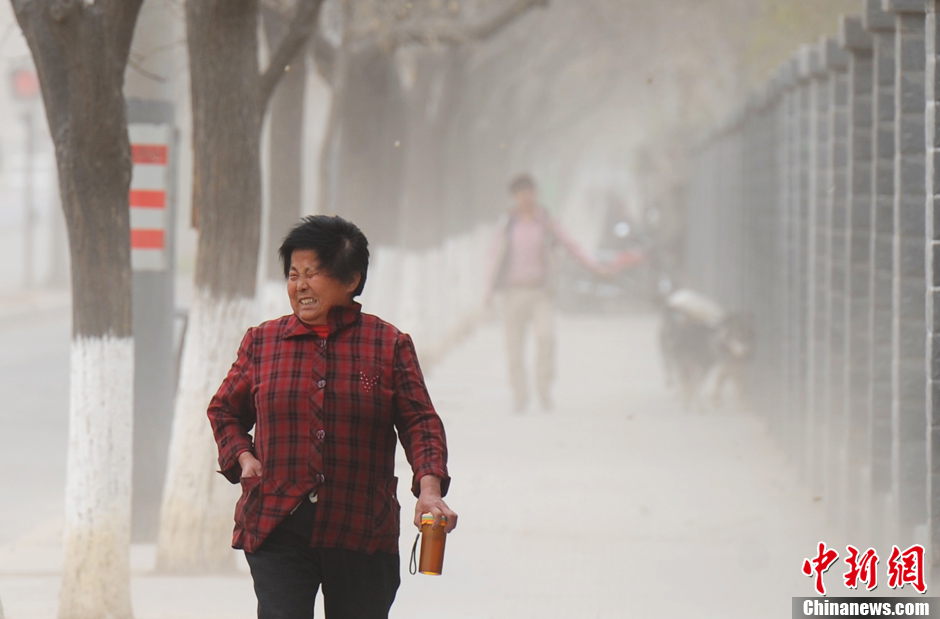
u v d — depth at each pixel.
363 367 16.06
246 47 28.59
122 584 24.38
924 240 26.70
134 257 32.69
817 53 40.22
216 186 28.91
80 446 24.27
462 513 35.88
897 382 26.89
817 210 40.12
